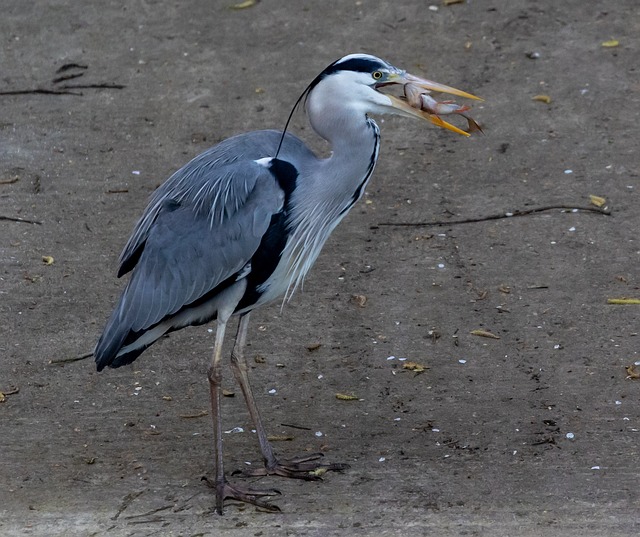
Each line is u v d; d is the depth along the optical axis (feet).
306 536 29.76
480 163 51.72
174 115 55.93
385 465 33.19
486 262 44.57
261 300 33.17
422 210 48.39
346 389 37.50
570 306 41.50
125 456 34.06
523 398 36.50
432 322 40.98
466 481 32.17
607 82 57.21
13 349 39.81
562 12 63.36
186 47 61.77
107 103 57.16
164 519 30.78
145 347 33.27
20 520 30.83
